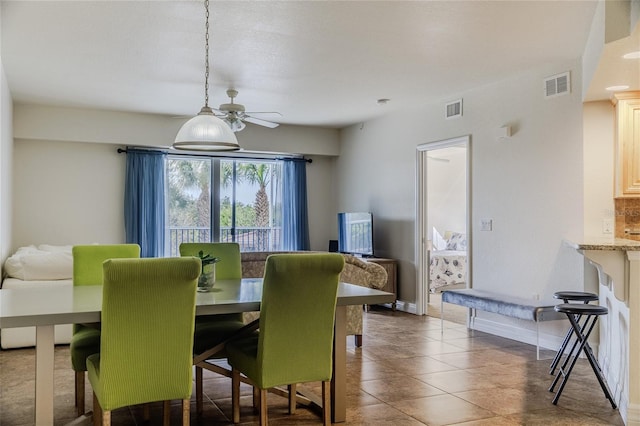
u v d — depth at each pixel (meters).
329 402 2.98
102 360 2.40
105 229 7.70
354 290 3.34
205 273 3.29
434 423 3.16
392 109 7.18
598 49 3.65
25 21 4.00
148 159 7.83
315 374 2.93
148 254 7.79
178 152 8.22
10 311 2.46
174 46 4.55
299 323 2.86
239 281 3.90
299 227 8.85
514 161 5.43
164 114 7.59
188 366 2.58
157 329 2.49
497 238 5.63
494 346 5.14
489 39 4.30
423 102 6.70
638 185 4.54
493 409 3.40
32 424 3.15
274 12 3.77
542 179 5.12
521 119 5.35
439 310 7.28
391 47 4.52
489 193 5.74
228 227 8.63
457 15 3.81
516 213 5.40
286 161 8.83
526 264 5.28
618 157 4.58
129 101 6.75
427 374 4.18
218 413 3.34
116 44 4.51
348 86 5.88
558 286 4.95
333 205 9.14
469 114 6.04
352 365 4.43
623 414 3.21
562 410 3.39
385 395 3.66
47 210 7.41
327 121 8.13
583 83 4.65
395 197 7.38
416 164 6.92
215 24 4.03
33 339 5.01
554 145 5.00
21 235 7.28
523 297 5.29
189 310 2.55
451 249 10.31
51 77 5.59
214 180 8.49
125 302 2.41
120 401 2.44
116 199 7.77
